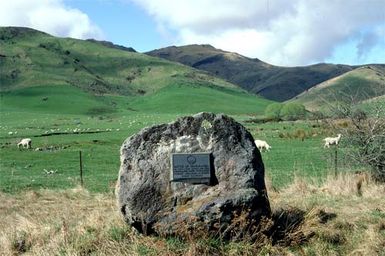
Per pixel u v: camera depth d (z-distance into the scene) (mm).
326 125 23203
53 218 14742
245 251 10609
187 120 11953
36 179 29859
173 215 11164
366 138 19000
